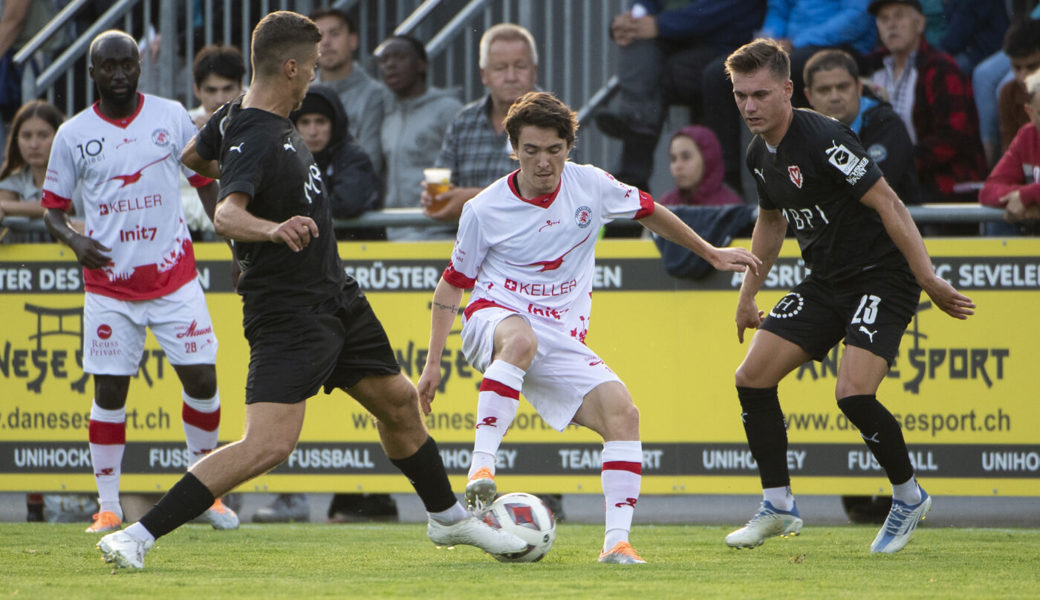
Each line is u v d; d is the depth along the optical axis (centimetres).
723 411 2489
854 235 1875
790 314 1948
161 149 2327
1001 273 2420
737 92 1838
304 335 1577
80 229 2625
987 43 3062
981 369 2428
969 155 2789
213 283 2612
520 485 2522
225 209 1509
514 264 1778
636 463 1733
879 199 1803
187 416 2397
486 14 3341
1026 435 2414
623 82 3059
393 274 2580
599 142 3269
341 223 2698
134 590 1432
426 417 2558
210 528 2441
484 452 1664
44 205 2355
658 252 2509
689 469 2498
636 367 2519
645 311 2516
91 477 2627
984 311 2425
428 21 3522
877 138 2569
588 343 2530
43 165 2833
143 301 2339
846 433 2447
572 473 2508
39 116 2822
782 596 1390
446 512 1736
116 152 2312
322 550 2008
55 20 3338
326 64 3119
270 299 1578
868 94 2617
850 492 2448
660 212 1809
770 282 2480
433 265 2569
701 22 3006
